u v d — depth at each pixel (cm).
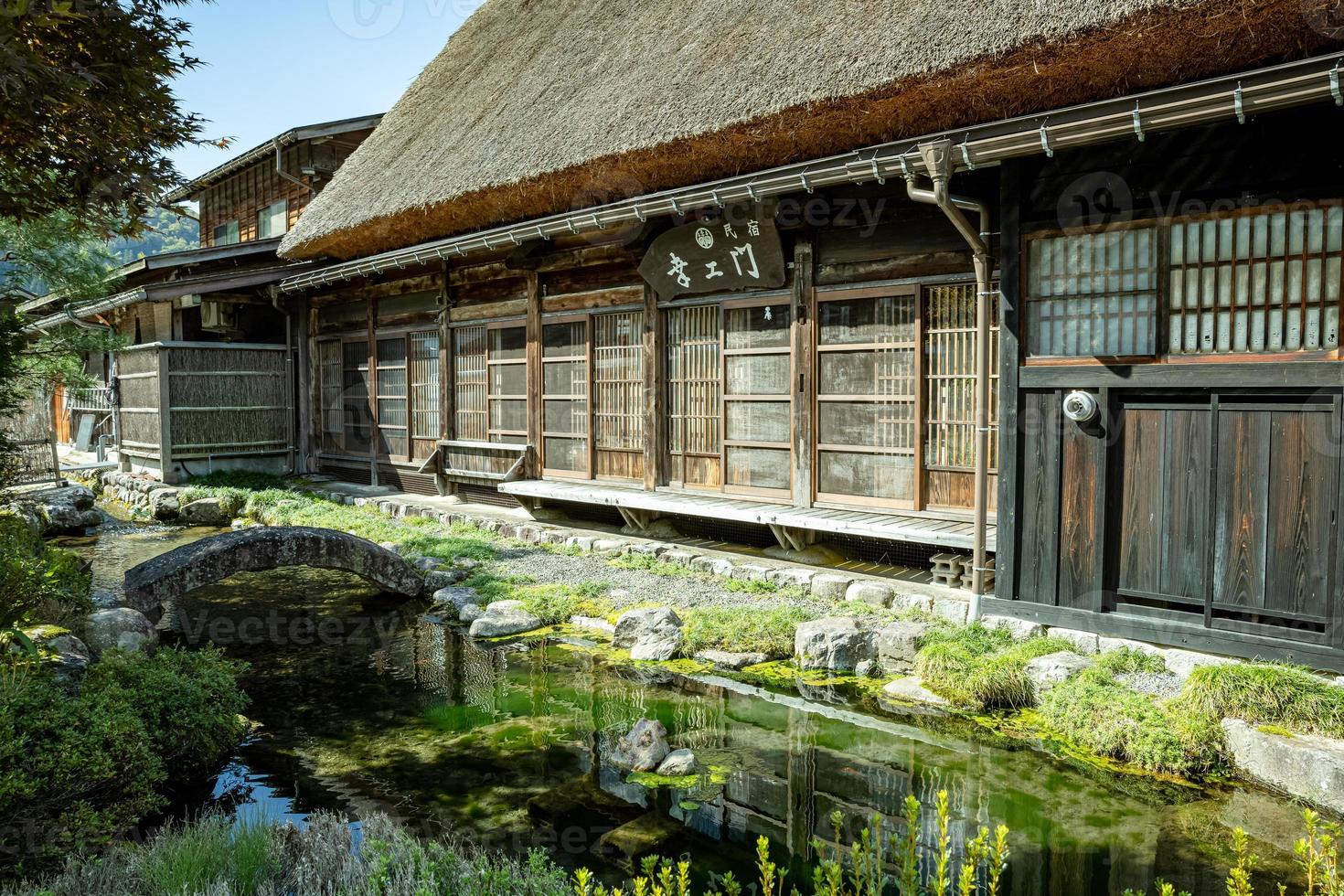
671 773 386
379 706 477
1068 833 328
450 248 849
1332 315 405
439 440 1047
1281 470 419
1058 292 487
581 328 870
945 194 469
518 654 558
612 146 653
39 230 951
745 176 587
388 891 254
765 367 710
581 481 876
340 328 1224
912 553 646
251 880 278
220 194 1759
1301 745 350
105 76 402
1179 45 421
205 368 1211
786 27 626
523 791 374
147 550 903
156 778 354
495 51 1084
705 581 664
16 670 388
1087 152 470
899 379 626
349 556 665
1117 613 472
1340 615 400
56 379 1117
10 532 650
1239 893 195
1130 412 467
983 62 462
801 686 489
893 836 330
